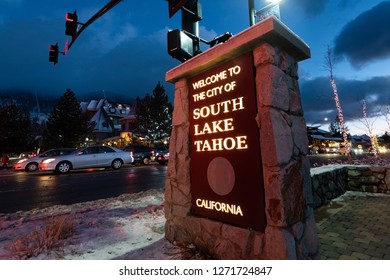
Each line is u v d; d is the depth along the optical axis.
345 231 3.57
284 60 2.58
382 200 5.25
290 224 2.19
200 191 2.99
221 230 2.64
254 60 2.47
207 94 2.96
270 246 2.17
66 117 35.97
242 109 2.54
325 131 60.75
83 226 4.00
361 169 6.34
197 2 3.98
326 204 5.14
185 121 3.29
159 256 2.86
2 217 4.84
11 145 27.42
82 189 8.61
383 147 33.91
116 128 60.00
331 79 13.09
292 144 2.42
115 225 4.01
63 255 2.92
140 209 5.05
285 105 2.45
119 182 10.13
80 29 7.94
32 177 12.72
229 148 2.65
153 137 36.38
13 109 29.14
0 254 2.96
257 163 2.36
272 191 2.19
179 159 3.33
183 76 3.34
